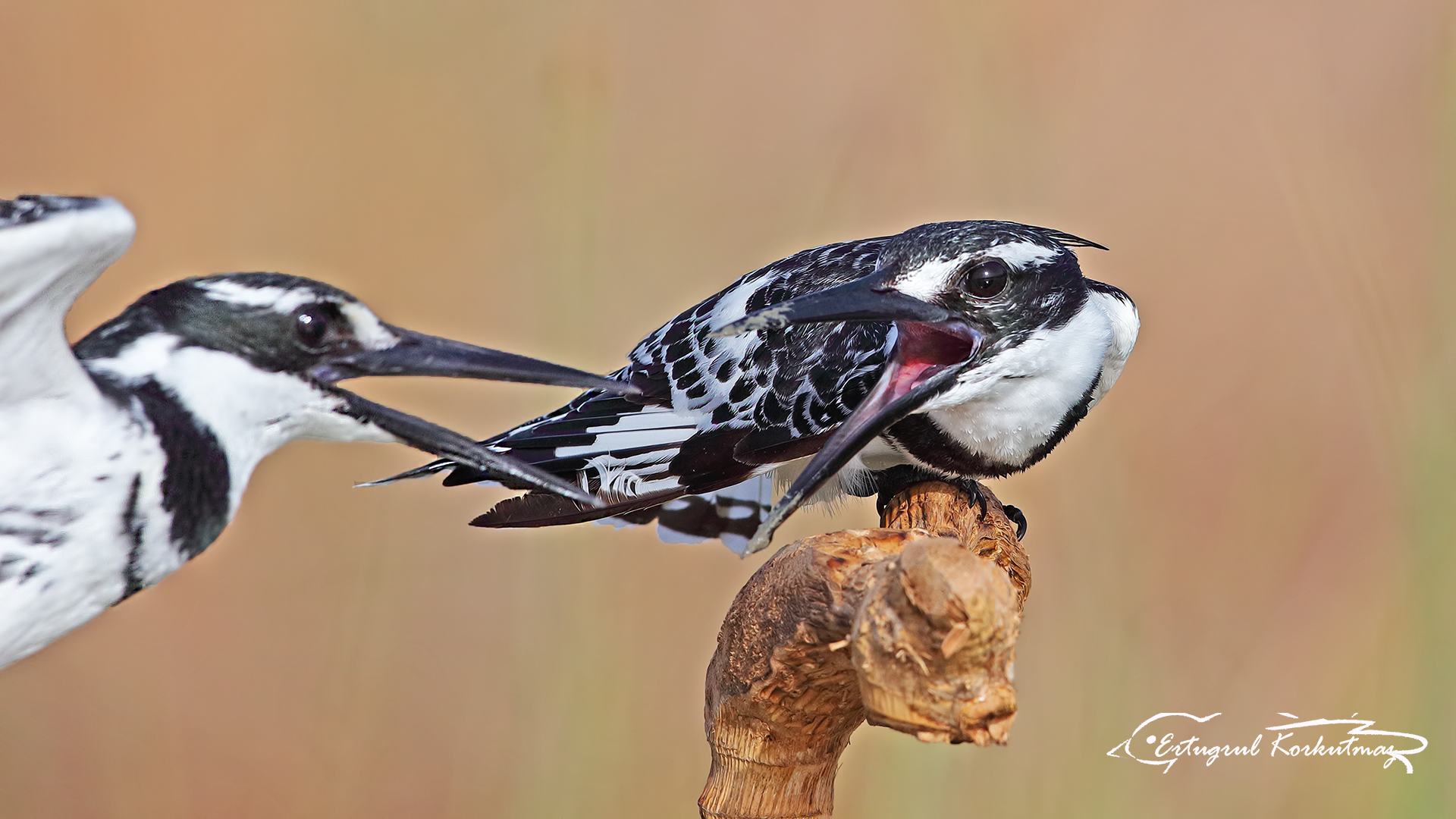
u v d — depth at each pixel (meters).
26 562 4.73
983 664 4.67
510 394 5.02
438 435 4.77
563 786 4.93
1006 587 4.67
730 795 4.71
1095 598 4.94
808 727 4.71
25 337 4.71
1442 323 4.94
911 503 4.79
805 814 4.72
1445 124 4.98
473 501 5.00
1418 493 4.91
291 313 4.75
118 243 4.71
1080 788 4.91
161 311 4.75
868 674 4.68
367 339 4.76
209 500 4.75
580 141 4.95
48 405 4.73
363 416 4.77
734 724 4.71
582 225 4.95
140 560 4.74
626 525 4.89
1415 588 4.91
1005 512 4.86
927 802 4.91
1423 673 4.90
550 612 4.95
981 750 4.91
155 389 4.74
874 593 4.68
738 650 4.71
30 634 4.73
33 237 4.70
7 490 4.73
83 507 4.73
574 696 4.94
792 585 4.70
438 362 4.77
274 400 4.76
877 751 4.91
